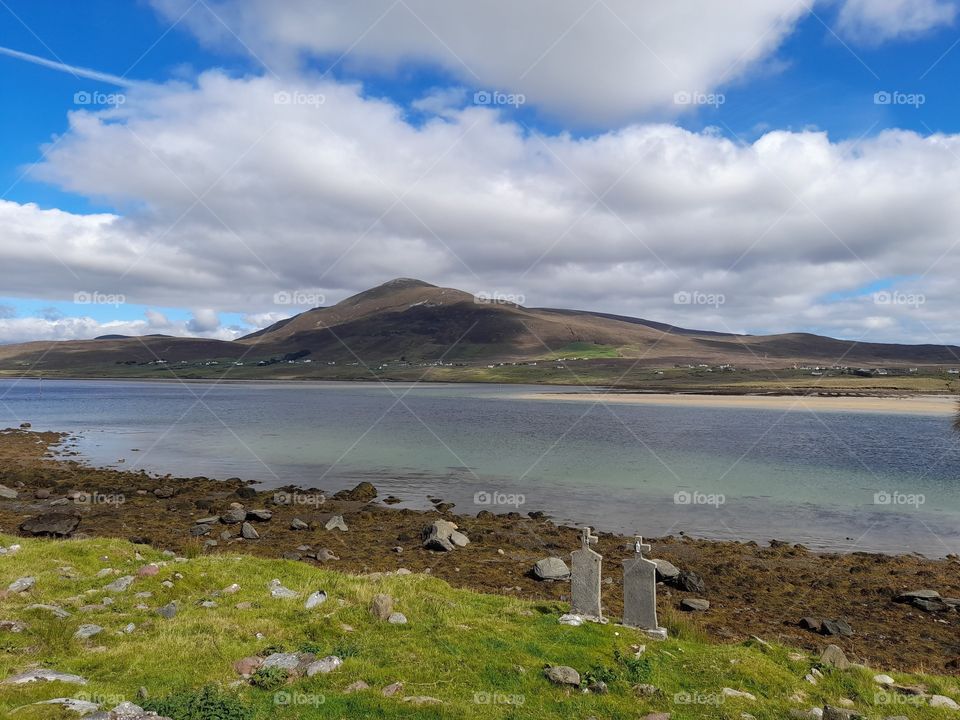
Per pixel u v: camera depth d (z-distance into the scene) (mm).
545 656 13508
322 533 31219
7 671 10977
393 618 15117
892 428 82688
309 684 11508
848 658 16484
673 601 21828
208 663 12203
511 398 163125
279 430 83438
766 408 118438
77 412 116062
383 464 55000
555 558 24578
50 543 21234
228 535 29906
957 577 25031
